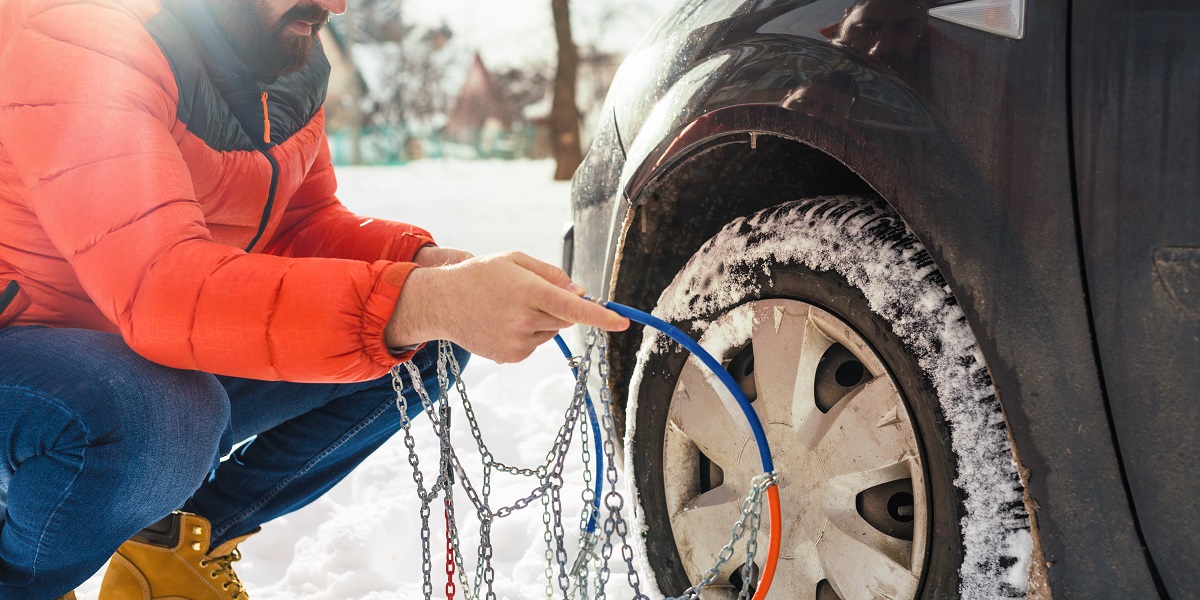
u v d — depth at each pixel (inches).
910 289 48.3
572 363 55.9
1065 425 42.3
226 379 66.5
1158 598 40.7
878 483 50.6
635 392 64.2
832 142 50.1
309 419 68.9
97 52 51.1
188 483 55.1
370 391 68.7
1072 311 41.9
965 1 46.0
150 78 53.0
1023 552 44.6
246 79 61.0
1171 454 39.6
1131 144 40.2
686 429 60.9
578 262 75.0
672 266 65.3
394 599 75.8
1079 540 42.4
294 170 68.2
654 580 64.4
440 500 95.2
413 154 1493.6
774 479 48.6
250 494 68.3
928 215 46.4
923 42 47.3
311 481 70.3
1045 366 42.7
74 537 52.7
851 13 51.0
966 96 45.3
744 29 57.6
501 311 45.8
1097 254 41.1
